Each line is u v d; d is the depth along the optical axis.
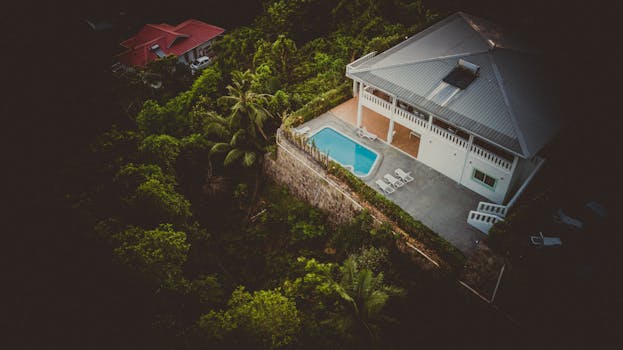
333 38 50.75
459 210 27.00
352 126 34.31
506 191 26.17
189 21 86.12
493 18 39.84
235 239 32.38
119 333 19.73
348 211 28.95
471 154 26.83
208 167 36.81
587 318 20.14
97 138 32.09
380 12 49.16
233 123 35.38
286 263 29.50
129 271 21.91
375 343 21.34
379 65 30.70
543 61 29.11
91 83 42.22
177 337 20.03
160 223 26.69
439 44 31.11
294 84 43.28
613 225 23.77
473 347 21.44
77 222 23.86
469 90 27.14
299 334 21.69
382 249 25.08
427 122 28.34
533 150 23.91
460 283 23.19
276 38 55.34
